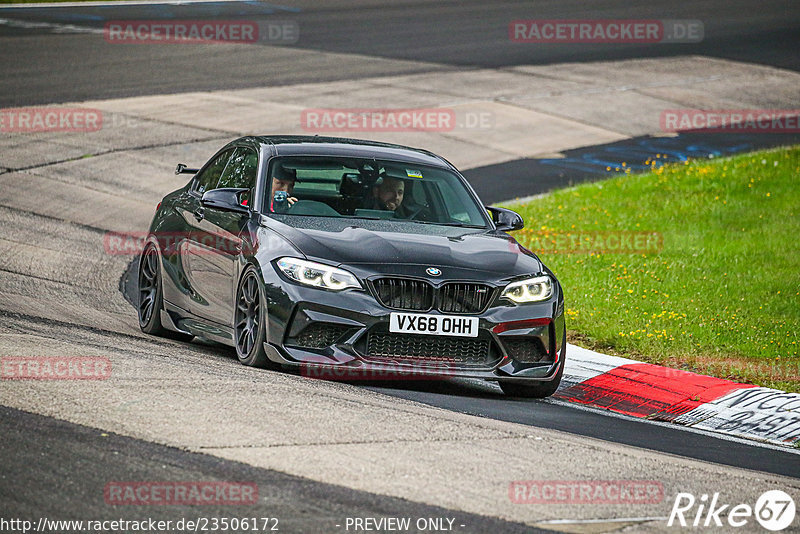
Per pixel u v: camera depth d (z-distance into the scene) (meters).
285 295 26.77
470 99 89.88
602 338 36.25
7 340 27.62
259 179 30.55
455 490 18.56
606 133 83.12
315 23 125.56
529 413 26.70
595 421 26.86
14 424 20.12
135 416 21.23
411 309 26.72
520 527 17.08
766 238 52.66
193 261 31.70
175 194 35.88
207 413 21.86
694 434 26.89
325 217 29.52
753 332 37.19
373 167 31.58
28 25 112.50
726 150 78.94
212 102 81.38
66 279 40.72
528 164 72.25
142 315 34.50
